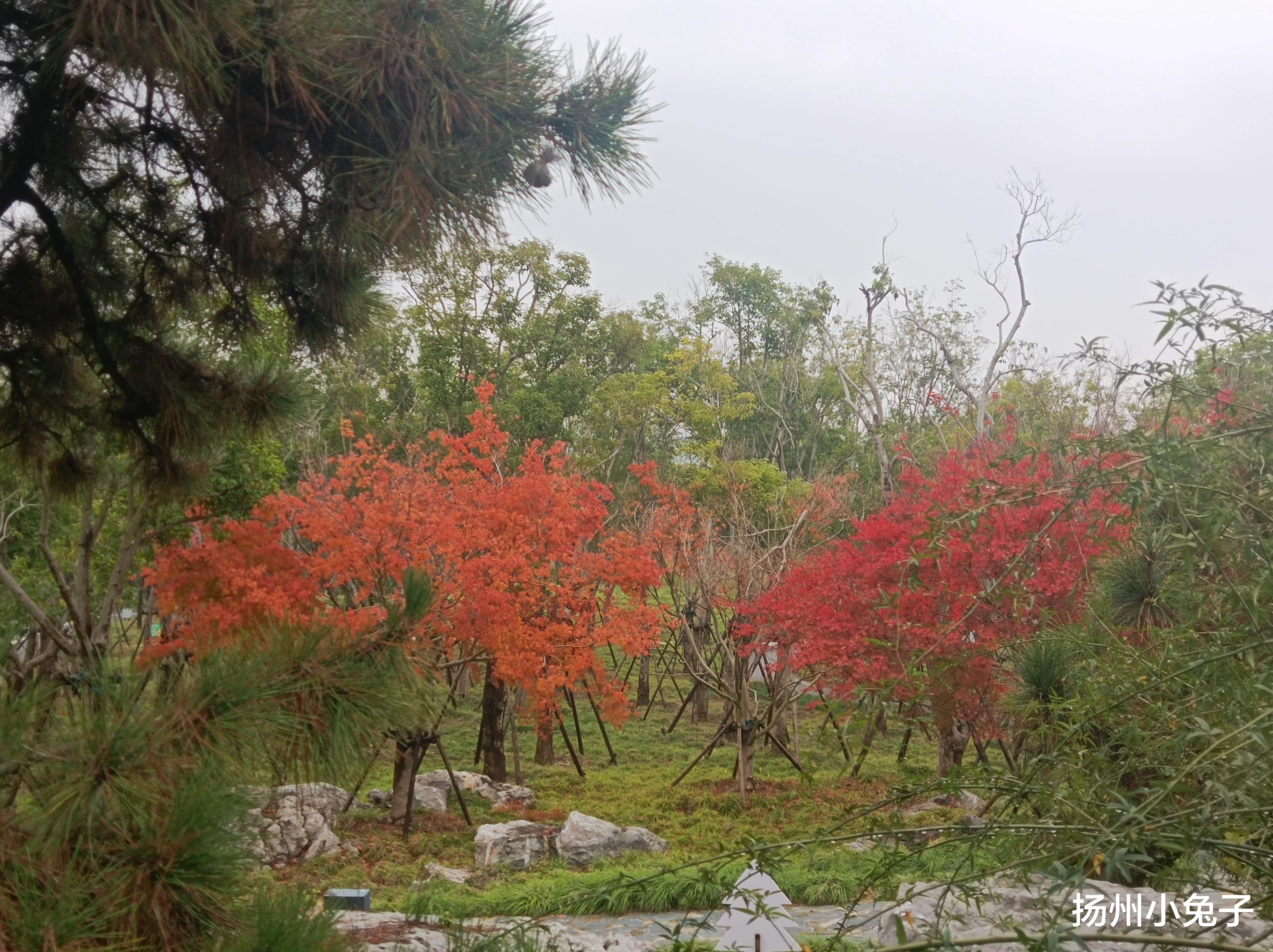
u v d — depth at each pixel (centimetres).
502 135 357
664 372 2862
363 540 1110
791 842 225
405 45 333
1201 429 242
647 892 763
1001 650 625
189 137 407
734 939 249
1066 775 222
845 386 2402
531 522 1332
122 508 1417
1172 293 218
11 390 493
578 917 761
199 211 435
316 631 195
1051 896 221
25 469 531
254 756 177
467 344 2350
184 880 159
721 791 1395
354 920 557
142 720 169
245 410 479
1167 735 226
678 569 1587
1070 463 261
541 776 1614
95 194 439
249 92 368
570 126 372
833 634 1162
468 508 1252
